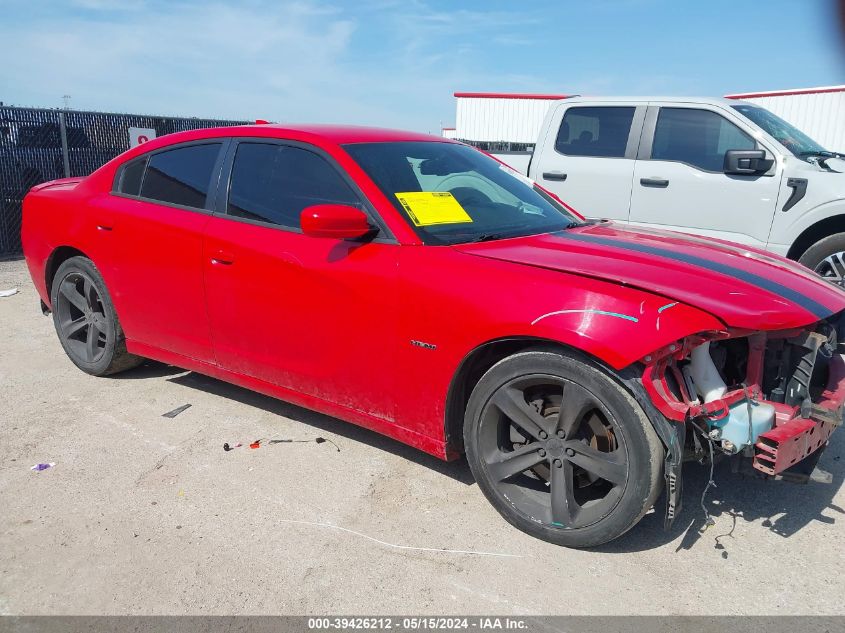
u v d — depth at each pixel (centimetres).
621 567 262
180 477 329
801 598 245
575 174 696
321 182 334
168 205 391
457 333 277
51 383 450
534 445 273
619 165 671
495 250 296
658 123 656
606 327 243
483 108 2408
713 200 622
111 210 413
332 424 387
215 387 442
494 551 272
